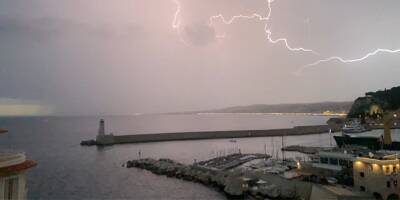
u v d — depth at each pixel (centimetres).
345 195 5678
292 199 6756
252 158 12469
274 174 8144
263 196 7094
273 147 17825
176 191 8269
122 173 10788
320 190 6197
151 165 11450
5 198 2298
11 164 2348
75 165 12538
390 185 5966
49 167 12088
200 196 7712
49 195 8212
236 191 7406
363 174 6219
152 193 8175
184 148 18400
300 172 8069
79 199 7844
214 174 9044
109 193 8325
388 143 11431
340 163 7781
